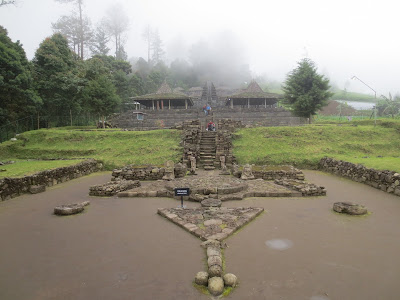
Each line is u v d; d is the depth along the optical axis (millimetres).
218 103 63688
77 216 8383
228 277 4566
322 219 7887
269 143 20469
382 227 7207
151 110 40781
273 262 5344
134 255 5715
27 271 5117
